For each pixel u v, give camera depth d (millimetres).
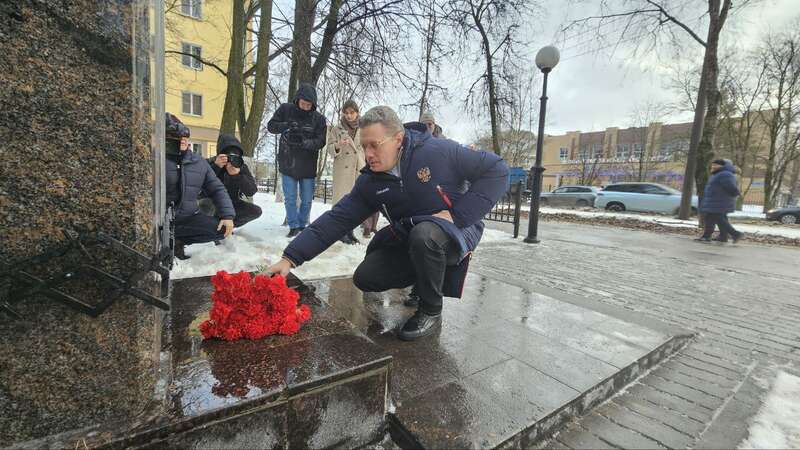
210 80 22922
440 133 4848
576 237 7773
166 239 1173
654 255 5758
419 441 1222
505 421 1329
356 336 1462
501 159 1997
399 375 1622
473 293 2924
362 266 2162
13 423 900
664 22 11359
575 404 1491
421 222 1909
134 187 962
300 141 4324
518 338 2062
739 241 8164
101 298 958
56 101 865
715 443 1367
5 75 819
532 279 3898
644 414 1550
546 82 6090
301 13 7887
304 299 1896
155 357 1064
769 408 1604
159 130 1070
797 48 16984
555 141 45781
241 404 1011
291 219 4508
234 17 7535
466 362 1761
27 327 891
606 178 37688
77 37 870
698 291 3652
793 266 5172
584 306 2662
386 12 7980
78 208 909
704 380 1851
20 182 853
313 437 1157
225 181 4129
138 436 909
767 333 2527
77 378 942
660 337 2150
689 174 12062
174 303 1825
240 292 1416
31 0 820
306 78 8117
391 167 1957
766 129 20797
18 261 869
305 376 1141
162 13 1046
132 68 932
